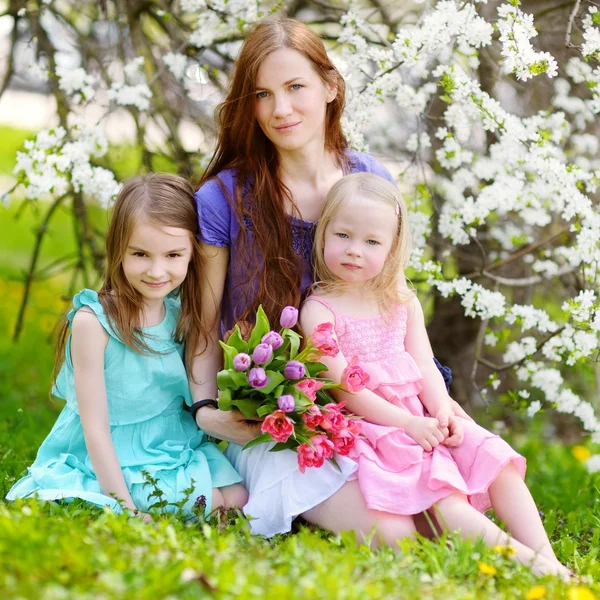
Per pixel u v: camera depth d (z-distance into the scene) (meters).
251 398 2.91
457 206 4.23
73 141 4.11
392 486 2.84
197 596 1.97
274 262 3.22
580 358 3.82
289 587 2.05
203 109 4.66
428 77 4.23
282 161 3.34
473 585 2.40
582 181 3.92
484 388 4.27
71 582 2.01
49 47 4.45
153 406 3.19
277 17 3.44
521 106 4.58
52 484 3.04
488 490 2.98
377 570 2.35
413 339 3.28
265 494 2.96
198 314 3.27
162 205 3.05
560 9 4.35
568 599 2.36
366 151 3.89
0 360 5.99
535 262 4.45
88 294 3.12
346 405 3.05
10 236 8.61
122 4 4.46
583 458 4.60
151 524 2.66
